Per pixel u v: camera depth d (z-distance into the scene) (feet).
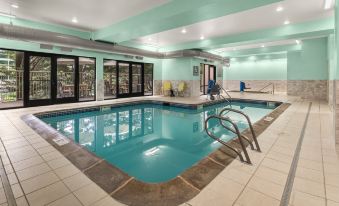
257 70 49.29
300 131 13.03
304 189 6.30
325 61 30.09
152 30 20.31
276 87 47.06
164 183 6.84
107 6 16.79
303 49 31.86
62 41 20.48
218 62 43.09
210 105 29.25
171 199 5.94
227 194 6.09
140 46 32.96
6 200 5.84
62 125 19.03
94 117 22.30
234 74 52.54
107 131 17.51
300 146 10.22
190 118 22.38
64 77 29.19
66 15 19.02
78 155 9.20
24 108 21.74
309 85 31.83
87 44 22.89
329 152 9.36
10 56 26.81
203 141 14.76
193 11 14.76
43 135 12.28
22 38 17.84
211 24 21.62
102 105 25.25
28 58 22.25
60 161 8.55
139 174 9.77
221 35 26.50
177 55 31.86
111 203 5.78
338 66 10.11
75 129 17.85
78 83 27.20
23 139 11.49
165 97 34.58
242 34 25.50
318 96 30.91
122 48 26.94
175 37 27.94
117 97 32.91
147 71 38.52
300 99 29.99
